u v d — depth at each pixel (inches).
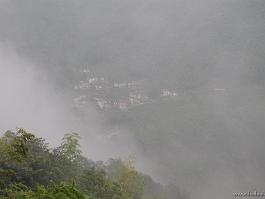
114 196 1218.6
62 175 1049.5
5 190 649.0
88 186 1163.3
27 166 902.4
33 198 546.3
